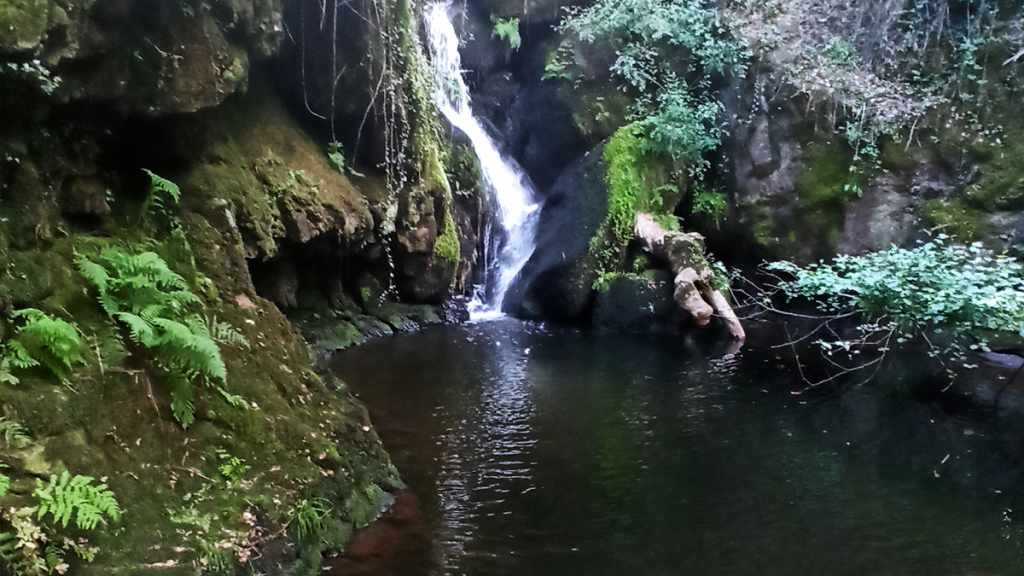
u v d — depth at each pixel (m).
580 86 11.98
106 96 4.68
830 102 10.66
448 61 12.04
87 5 4.18
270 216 7.15
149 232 5.05
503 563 3.97
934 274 7.53
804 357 8.70
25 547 2.79
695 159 11.41
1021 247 9.42
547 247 11.34
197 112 5.81
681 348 9.24
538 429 6.12
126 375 3.75
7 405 3.18
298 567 3.69
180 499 3.55
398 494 4.78
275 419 4.43
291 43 7.62
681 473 5.25
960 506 4.75
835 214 10.78
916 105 10.28
